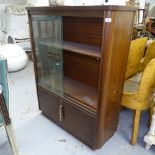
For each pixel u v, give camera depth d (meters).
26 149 1.51
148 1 3.63
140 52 1.65
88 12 1.11
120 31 1.15
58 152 1.49
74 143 1.59
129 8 1.15
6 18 3.38
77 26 1.66
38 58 1.75
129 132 1.72
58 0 1.52
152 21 3.08
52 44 1.55
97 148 1.50
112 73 1.23
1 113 1.17
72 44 1.64
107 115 1.39
